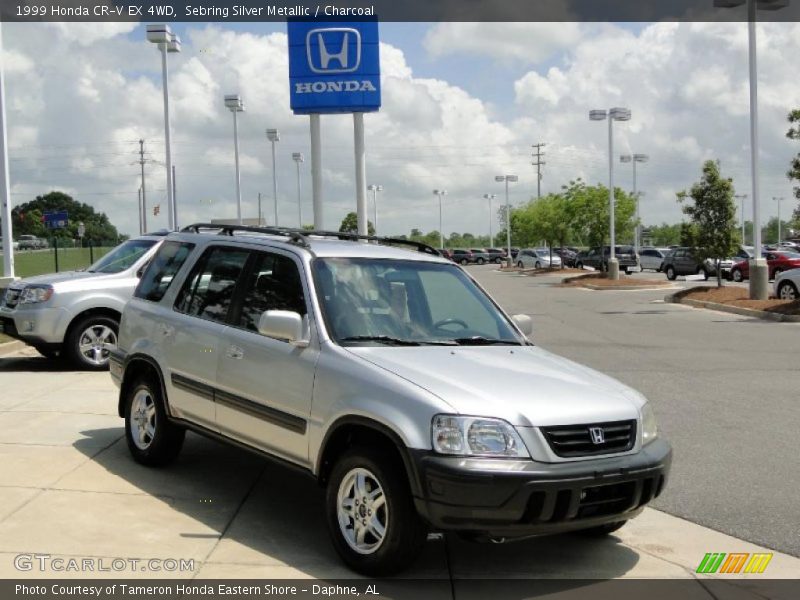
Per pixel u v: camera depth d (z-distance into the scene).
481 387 4.85
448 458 4.50
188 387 6.41
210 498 6.25
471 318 6.18
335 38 18.08
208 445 7.80
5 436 7.80
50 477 6.54
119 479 6.59
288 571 4.92
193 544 5.30
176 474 6.82
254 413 5.73
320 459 5.17
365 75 18.17
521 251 67.69
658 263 56.19
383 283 5.96
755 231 24.83
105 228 111.12
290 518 5.88
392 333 5.62
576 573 5.12
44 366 12.39
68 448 7.45
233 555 5.14
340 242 6.39
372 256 6.18
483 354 5.56
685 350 15.38
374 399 4.85
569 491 4.55
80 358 11.82
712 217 28.86
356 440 5.15
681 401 10.40
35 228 98.06
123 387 7.22
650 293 34.00
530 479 4.46
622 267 54.19
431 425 4.58
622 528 5.97
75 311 11.71
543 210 58.09
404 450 4.60
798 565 5.32
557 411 4.75
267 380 5.62
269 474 6.93
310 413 5.23
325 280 5.73
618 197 45.62
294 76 18.22
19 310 11.72
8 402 9.43
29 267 37.16
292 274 5.87
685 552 5.53
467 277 6.61
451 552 5.39
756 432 8.74
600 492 4.73
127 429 7.16
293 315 5.38
